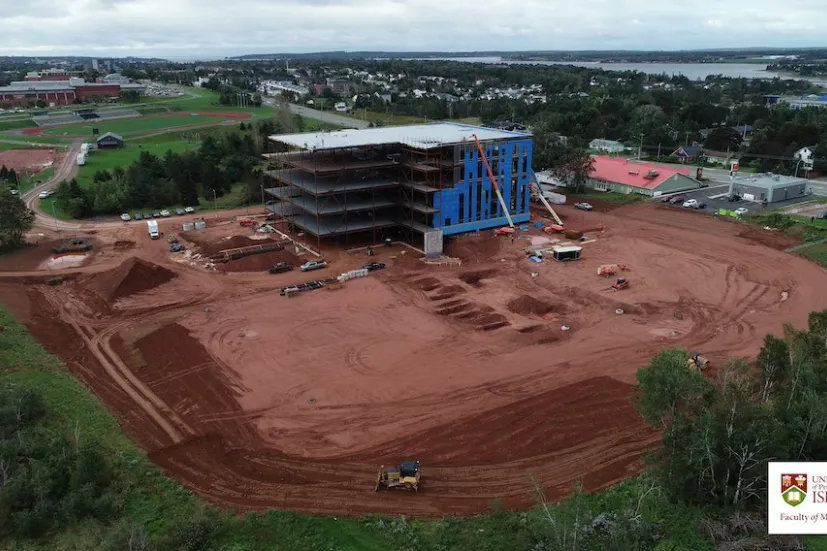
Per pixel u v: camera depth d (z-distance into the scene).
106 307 67.50
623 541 31.03
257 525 33.66
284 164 96.81
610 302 67.69
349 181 92.44
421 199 92.19
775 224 94.06
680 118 198.88
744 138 182.38
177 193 116.69
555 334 59.50
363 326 62.00
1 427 39.19
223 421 45.19
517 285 73.88
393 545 32.47
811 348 41.41
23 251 87.00
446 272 77.94
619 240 91.00
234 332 60.78
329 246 89.00
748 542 30.53
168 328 61.44
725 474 32.94
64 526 32.31
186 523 32.66
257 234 95.00
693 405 34.06
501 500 35.88
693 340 58.53
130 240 92.69
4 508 31.98
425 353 55.94
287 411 46.56
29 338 58.56
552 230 94.44
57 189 120.81
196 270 79.62
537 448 40.75
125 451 40.25
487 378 51.12
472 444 41.44
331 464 39.84
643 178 122.69
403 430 43.69
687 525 32.56
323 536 32.97
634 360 54.28
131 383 51.22
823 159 135.88
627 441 41.12
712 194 119.06
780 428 32.78
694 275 76.00
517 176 96.62
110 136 171.25
